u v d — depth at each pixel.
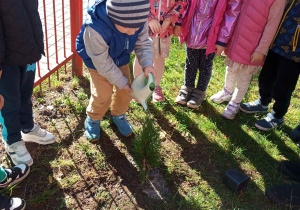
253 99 3.89
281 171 2.84
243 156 2.97
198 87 3.54
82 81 3.74
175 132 3.18
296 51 2.78
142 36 2.47
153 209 2.38
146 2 1.98
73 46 3.59
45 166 2.61
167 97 3.68
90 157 2.75
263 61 3.12
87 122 2.88
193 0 2.99
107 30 2.13
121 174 2.63
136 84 2.42
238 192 2.56
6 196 2.32
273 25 2.80
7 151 2.56
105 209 2.34
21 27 2.00
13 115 2.38
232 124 3.40
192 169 2.77
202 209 2.42
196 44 3.11
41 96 3.40
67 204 2.34
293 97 3.97
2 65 2.06
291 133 3.28
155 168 2.73
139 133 3.06
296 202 2.46
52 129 3.00
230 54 3.06
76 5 3.31
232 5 2.85
